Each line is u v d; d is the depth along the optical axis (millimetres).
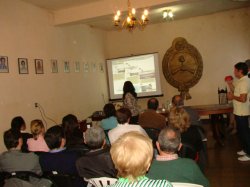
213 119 5035
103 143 2164
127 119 3021
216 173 3676
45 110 4965
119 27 7461
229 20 6781
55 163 2326
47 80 5082
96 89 7012
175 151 1765
